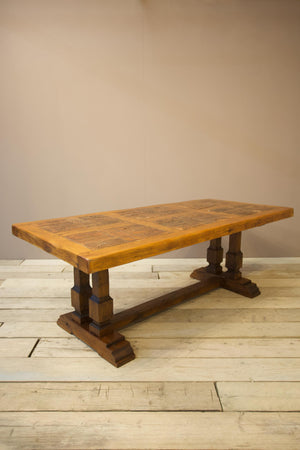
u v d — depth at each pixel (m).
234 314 2.67
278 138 3.90
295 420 1.63
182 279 3.40
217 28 3.69
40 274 3.55
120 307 2.80
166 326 2.49
